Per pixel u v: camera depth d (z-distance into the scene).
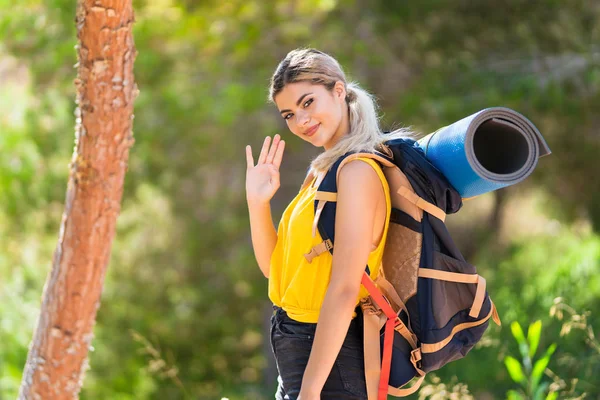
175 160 18.36
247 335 22.55
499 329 9.58
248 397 19.81
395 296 4.34
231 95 16.05
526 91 16.94
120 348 19.00
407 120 17.66
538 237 23.27
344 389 4.25
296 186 19.95
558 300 6.75
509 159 4.32
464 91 17.94
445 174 4.41
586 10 18.36
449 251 4.34
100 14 4.31
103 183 4.50
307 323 4.31
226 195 19.94
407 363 4.30
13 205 17.05
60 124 16.73
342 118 4.47
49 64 16.38
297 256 4.36
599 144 19.72
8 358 13.83
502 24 18.52
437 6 17.84
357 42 16.84
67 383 4.65
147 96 16.67
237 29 16.97
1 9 16.66
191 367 21.08
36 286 16.84
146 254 21.19
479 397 11.41
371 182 4.15
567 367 8.45
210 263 21.34
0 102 16.83
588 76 16.75
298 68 4.39
